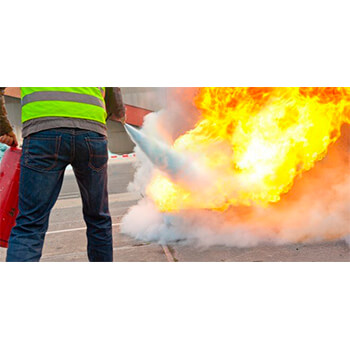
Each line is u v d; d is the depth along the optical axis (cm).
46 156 176
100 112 192
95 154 188
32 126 176
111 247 207
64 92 180
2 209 219
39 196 177
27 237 175
